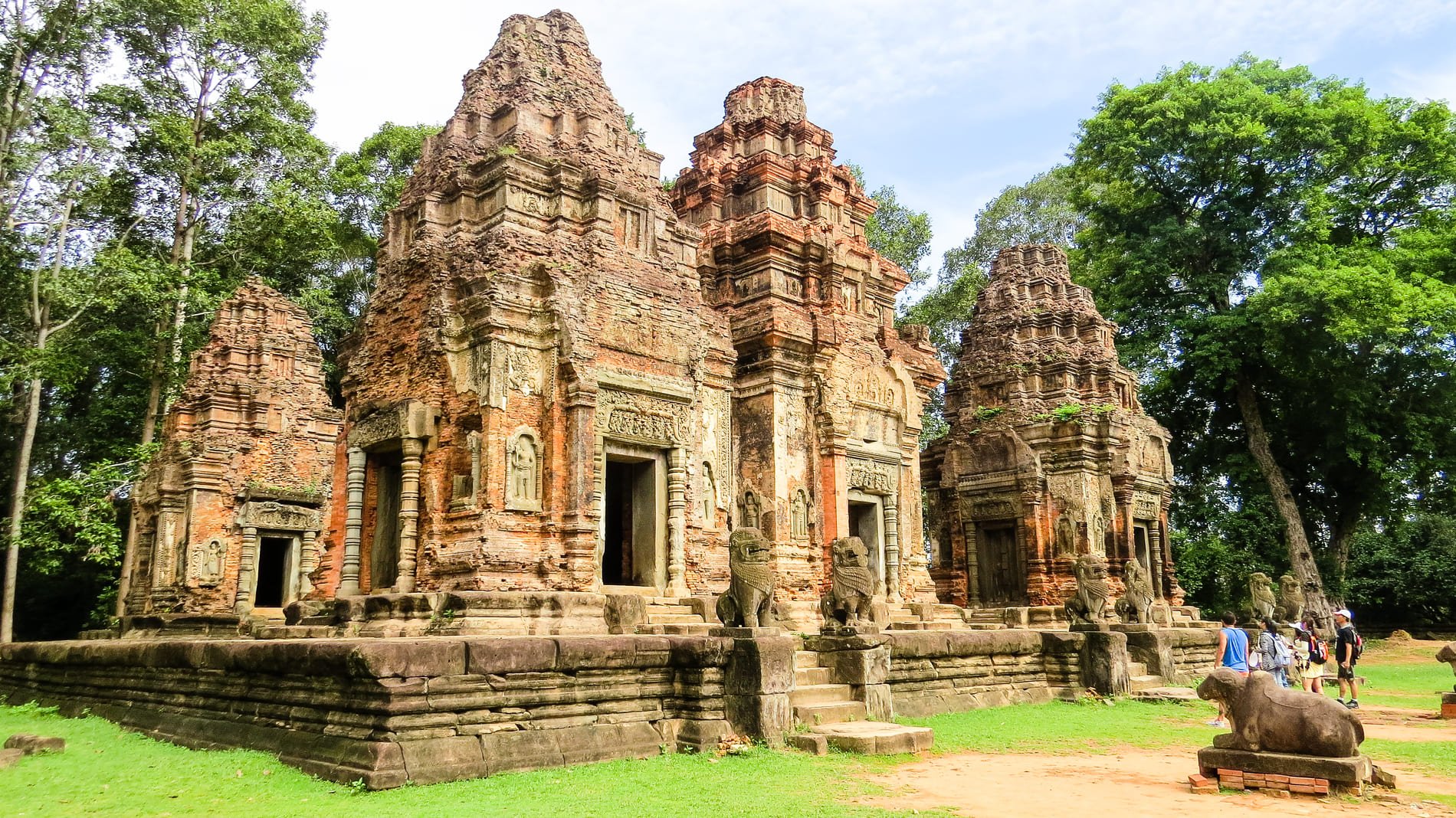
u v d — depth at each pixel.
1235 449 36.03
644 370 16.77
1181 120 33.56
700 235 19.61
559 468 15.09
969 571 28.00
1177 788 9.56
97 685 15.60
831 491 20.30
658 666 11.73
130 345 29.22
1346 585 34.84
